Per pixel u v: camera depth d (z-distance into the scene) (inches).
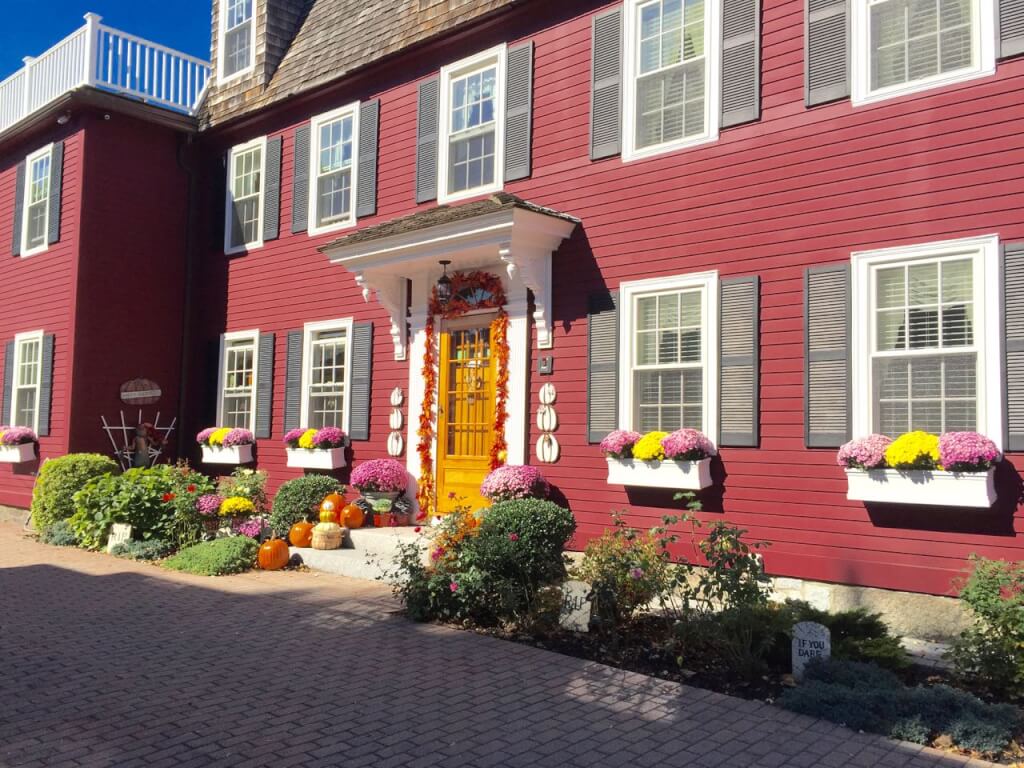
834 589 272.2
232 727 179.8
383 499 397.1
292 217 482.6
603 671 222.2
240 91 520.4
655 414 322.7
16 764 159.5
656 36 335.3
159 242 526.3
